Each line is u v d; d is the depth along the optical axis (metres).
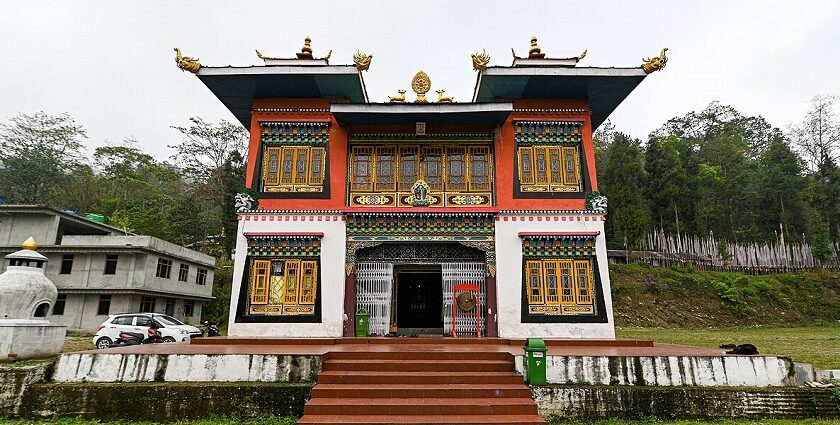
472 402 9.20
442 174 16.92
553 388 9.92
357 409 8.95
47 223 31.70
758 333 32.19
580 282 15.92
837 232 52.81
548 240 16.12
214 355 10.54
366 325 15.48
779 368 10.51
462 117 16.27
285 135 16.98
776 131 76.25
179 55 15.29
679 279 42.34
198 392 9.90
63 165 58.59
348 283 16.08
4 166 56.22
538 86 16.33
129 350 11.73
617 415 9.83
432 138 17.05
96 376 10.49
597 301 15.71
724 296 40.41
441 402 9.18
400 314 18.80
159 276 33.59
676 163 51.28
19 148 56.53
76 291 30.56
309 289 15.82
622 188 46.31
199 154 53.97
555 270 16.02
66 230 35.25
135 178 58.75
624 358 10.47
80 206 52.72
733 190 57.00
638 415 9.84
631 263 44.50
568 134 17.03
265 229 16.12
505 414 9.00
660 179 50.66
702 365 10.46
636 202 45.72
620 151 48.91
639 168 49.59
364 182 16.86
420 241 16.38
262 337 15.33
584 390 9.92
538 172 16.73
